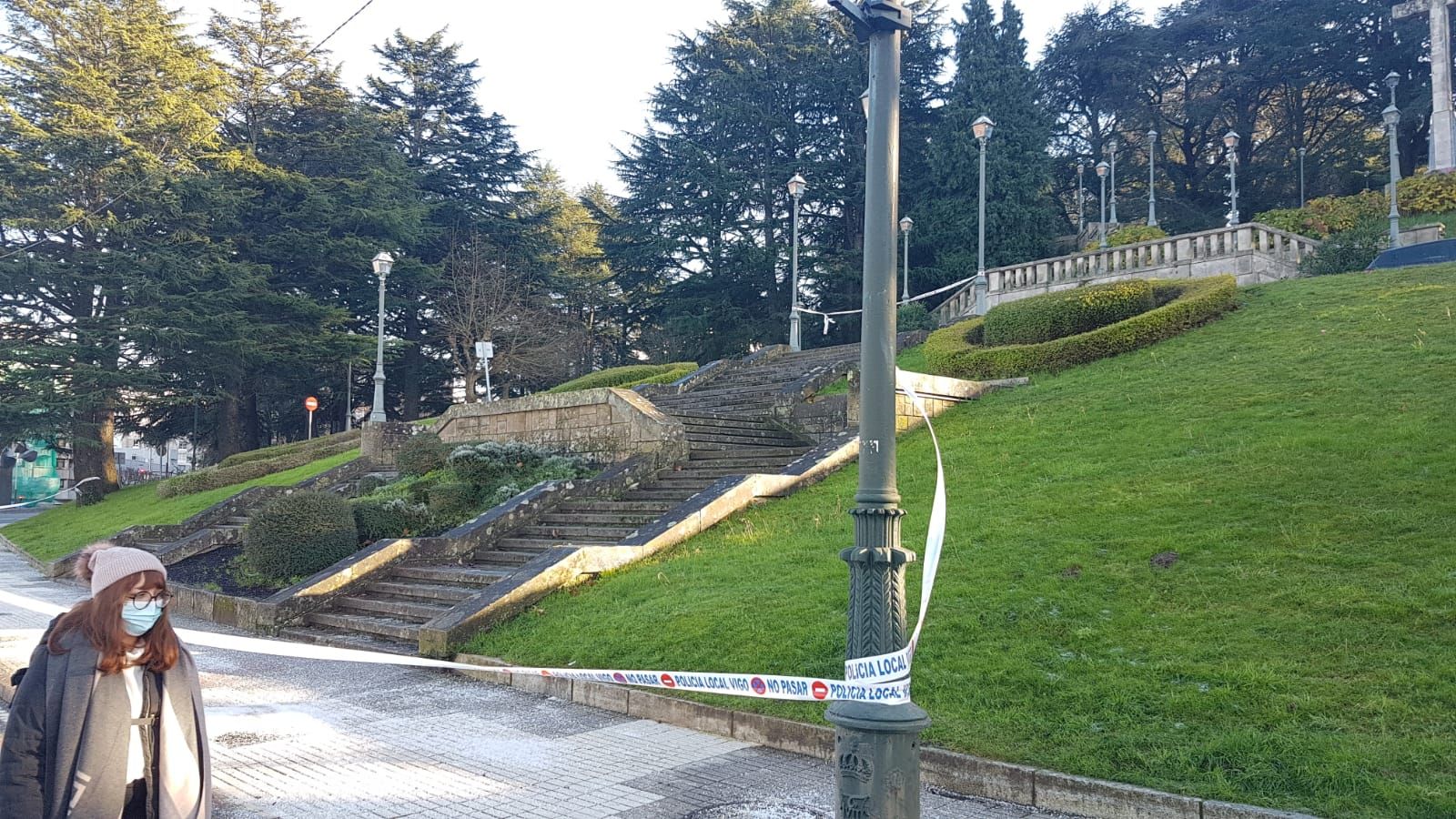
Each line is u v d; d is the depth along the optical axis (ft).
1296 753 18.85
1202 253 84.58
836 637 28.19
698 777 22.35
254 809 20.02
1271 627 23.98
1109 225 152.35
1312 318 55.98
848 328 158.20
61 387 116.67
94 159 115.75
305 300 134.92
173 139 124.98
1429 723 19.15
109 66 121.19
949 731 22.30
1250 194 179.32
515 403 70.54
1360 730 19.36
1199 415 43.27
